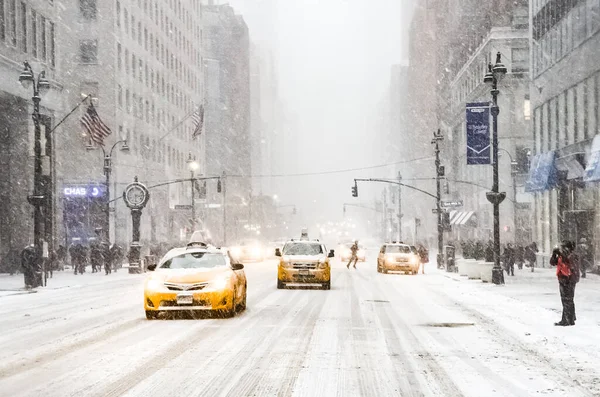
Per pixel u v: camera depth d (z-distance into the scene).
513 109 66.88
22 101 48.44
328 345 13.41
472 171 80.06
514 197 62.28
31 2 49.16
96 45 68.56
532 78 49.75
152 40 83.94
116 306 22.28
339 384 9.79
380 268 44.59
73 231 66.38
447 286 31.47
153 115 83.62
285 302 22.91
